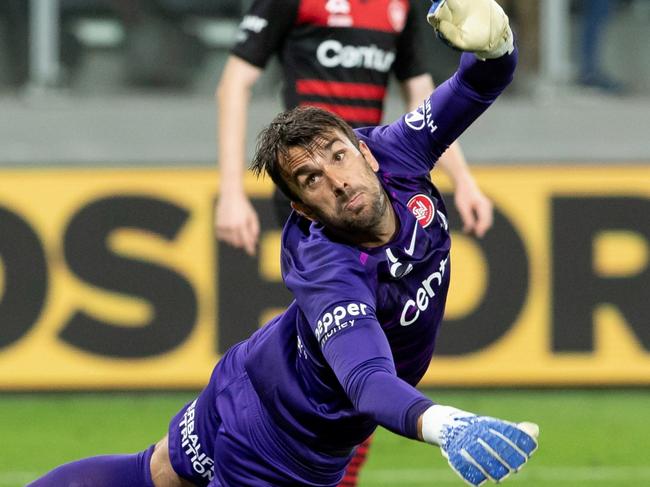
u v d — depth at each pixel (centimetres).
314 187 1016
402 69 1680
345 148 1020
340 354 946
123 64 3288
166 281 2786
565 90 3259
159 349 2780
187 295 2786
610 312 2803
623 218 2817
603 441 2386
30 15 3250
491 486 2042
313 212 1036
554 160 2844
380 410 881
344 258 1026
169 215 2797
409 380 1163
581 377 2795
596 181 2825
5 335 2770
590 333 2803
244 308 2777
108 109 3244
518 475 2130
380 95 1645
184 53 3297
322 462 1162
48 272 2781
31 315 2773
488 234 2798
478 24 1030
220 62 3303
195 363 2780
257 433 1170
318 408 1122
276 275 2781
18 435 2428
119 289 2784
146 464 1279
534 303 2798
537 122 3222
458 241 2788
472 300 2788
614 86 3262
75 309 2781
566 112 3231
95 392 2778
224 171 1630
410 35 1659
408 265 1055
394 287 1058
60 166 2806
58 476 1284
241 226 1616
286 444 1156
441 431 825
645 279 2808
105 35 3272
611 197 2822
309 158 1011
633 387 2798
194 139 3225
